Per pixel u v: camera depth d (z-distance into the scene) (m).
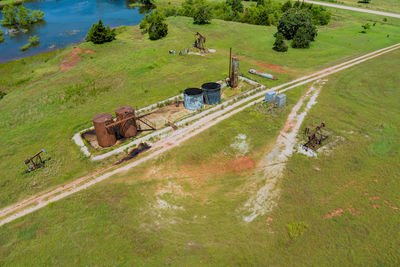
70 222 16.31
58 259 14.31
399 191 17.67
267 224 15.91
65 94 32.75
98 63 41.84
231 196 17.89
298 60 41.53
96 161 21.36
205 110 27.73
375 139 22.66
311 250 14.39
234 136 23.64
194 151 22.00
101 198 17.95
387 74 35.22
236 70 31.28
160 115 27.42
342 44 48.66
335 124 24.89
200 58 42.78
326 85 32.75
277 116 26.42
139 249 14.69
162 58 42.03
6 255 14.61
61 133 25.31
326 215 16.27
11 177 20.16
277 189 18.23
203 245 14.84
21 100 32.00
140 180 19.38
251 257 14.18
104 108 29.52
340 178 18.89
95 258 14.30
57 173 20.44
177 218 16.44
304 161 20.52
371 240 14.74
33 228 16.00
